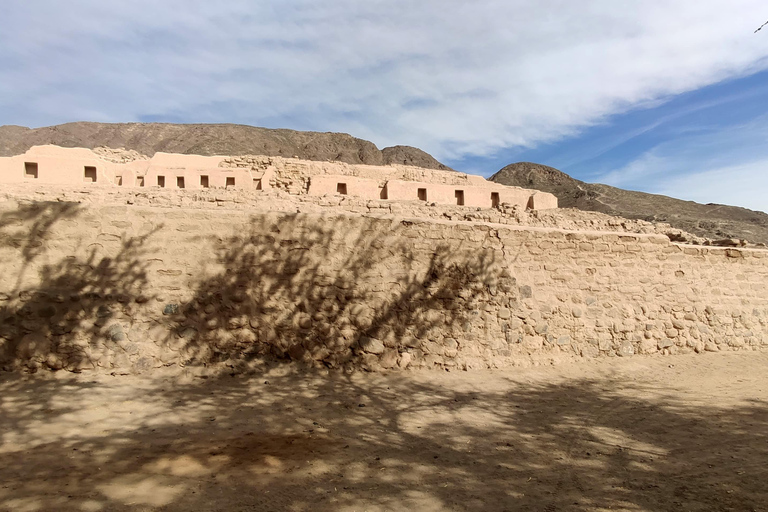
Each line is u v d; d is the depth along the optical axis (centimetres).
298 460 495
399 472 482
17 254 694
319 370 783
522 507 408
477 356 880
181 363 725
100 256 722
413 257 866
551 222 1989
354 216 842
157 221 752
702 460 509
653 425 639
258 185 2416
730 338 1097
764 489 424
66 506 378
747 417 668
